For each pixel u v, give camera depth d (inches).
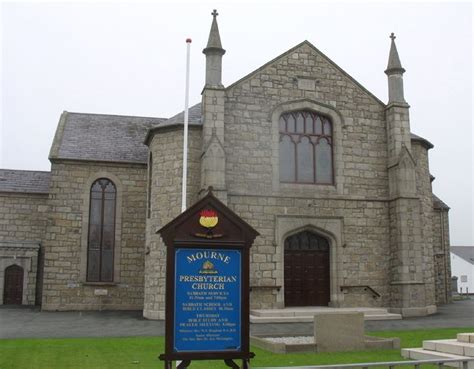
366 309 992.9
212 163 964.6
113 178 1259.8
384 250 1056.8
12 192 1407.5
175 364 478.6
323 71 1083.9
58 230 1213.1
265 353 589.6
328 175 1066.7
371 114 1097.4
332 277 1028.5
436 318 986.1
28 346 630.5
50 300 1190.3
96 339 701.9
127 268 1238.3
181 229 366.0
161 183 1039.6
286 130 1061.1
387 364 346.6
